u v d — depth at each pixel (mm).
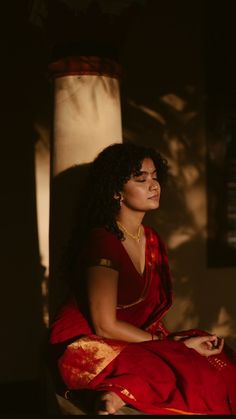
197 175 5059
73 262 2961
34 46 4680
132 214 2885
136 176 2830
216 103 5062
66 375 2555
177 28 4941
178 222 5031
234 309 5168
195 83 5016
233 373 2705
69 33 3246
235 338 5176
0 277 4699
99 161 2918
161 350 2590
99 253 2674
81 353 2557
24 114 4703
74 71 3295
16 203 4715
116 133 3402
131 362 2527
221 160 5094
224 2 5004
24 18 4645
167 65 4945
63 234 3344
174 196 5016
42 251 4785
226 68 5055
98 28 3236
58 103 3371
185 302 5074
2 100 4652
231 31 5035
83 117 3328
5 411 4367
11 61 4652
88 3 3146
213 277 5121
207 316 5117
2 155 4668
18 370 4738
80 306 2770
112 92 3371
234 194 5145
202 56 5020
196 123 5035
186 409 2473
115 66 3352
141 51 4879
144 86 4906
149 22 4879
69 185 3340
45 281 4805
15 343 4734
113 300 2625
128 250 2852
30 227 4754
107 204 2854
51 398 3051
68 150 3350
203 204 5086
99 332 2629
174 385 2523
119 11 3207
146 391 2477
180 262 5051
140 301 2811
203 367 2572
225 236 5129
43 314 4801
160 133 4961
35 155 4738
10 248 4715
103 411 2334
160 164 3002
